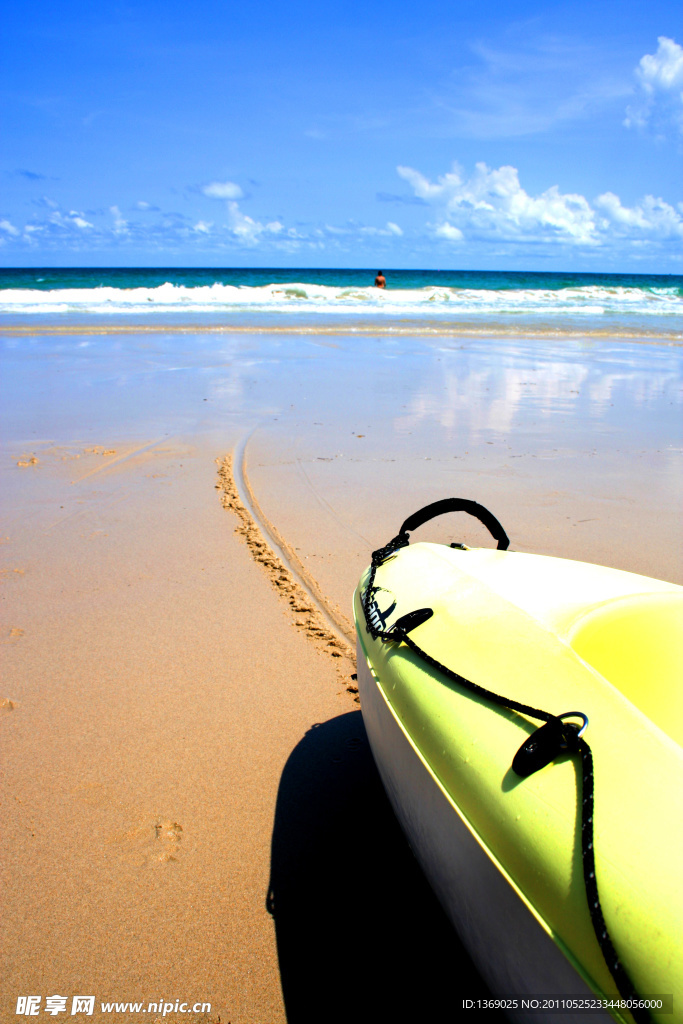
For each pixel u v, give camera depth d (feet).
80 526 16.19
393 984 5.78
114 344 45.09
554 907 3.77
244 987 5.79
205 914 6.47
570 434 25.40
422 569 7.08
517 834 4.09
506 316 72.69
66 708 9.54
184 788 8.08
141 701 9.71
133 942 6.20
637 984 3.31
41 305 69.26
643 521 16.88
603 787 3.99
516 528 16.26
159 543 15.28
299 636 11.48
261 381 34.06
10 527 16.03
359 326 58.80
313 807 7.82
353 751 8.75
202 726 9.20
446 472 20.62
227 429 25.22
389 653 6.15
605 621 5.71
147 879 6.85
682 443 24.47
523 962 4.02
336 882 6.81
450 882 4.83
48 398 29.45
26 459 21.20
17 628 11.62
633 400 31.60
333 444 23.48
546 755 4.24
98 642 11.22
